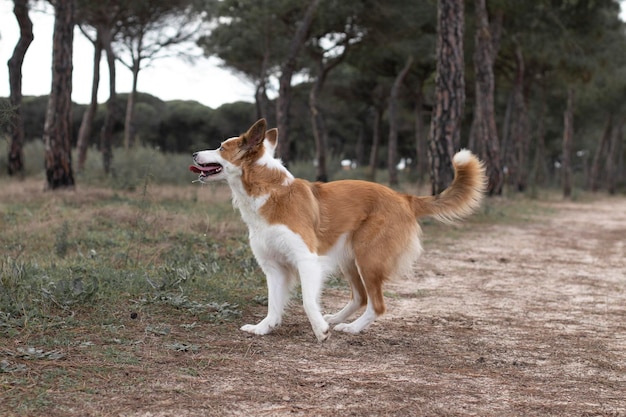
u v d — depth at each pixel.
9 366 4.05
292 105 45.81
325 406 3.78
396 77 33.56
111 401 3.68
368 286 5.48
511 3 21.95
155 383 4.00
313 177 28.86
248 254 8.59
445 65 15.47
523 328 5.99
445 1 15.40
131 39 26.62
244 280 7.30
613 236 14.99
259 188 5.20
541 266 9.97
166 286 6.27
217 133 48.19
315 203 5.33
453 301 7.15
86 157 24.98
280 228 5.14
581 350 5.26
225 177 5.27
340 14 23.80
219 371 4.33
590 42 26.19
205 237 9.59
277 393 3.96
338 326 5.57
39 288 5.70
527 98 35.59
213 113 48.66
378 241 5.43
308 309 5.17
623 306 7.12
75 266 6.85
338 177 32.44
